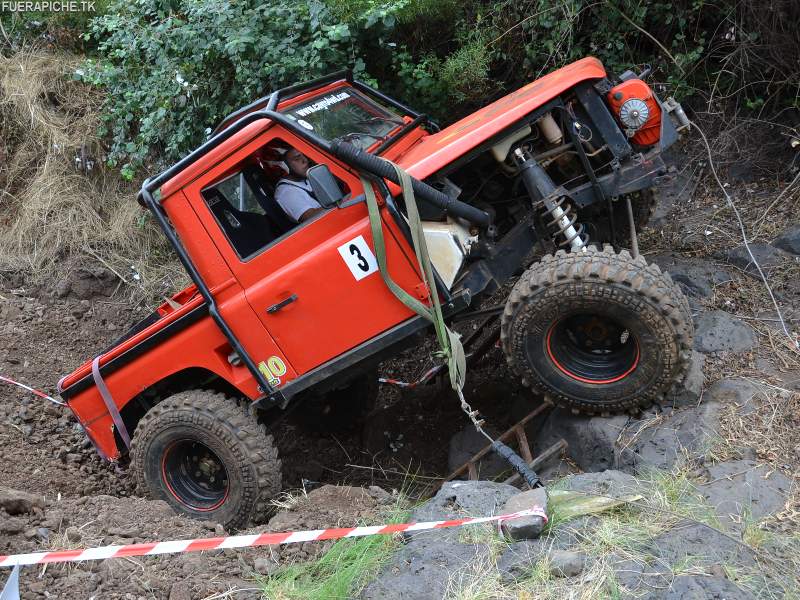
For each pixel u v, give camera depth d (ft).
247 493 15.67
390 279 14.32
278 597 11.25
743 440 13.29
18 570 11.08
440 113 24.17
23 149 27.53
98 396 16.98
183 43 23.41
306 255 14.67
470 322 22.68
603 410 14.88
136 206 26.68
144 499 15.93
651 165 15.48
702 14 23.43
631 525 11.19
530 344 14.82
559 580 10.37
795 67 21.77
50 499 15.24
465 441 18.31
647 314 13.84
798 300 17.49
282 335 15.02
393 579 11.10
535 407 18.06
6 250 26.35
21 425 20.08
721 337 16.28
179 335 15.81
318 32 21.75
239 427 15.61
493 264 15.93
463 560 11.13
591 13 24.02
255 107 16.03
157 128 25.09
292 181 15.37
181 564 12.47
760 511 11.62
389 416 20.83
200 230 14.80
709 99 23.54
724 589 9.67
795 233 19.16
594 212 19.02
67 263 26.00
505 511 11.79
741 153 22.89
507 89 24.72
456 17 24.72
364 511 14.15
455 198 14.58
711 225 21.33
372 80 22.75
